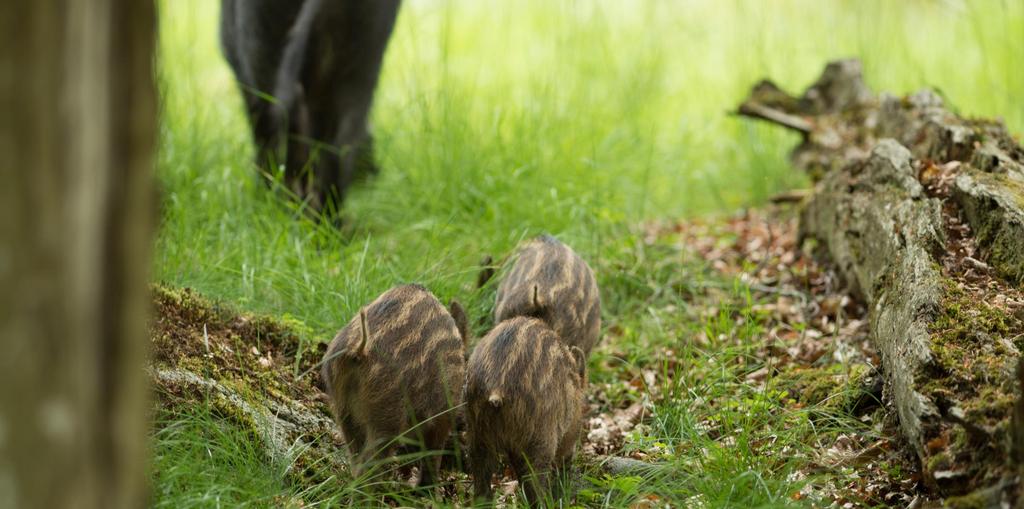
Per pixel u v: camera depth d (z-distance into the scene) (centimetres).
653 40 2252
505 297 959
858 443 838
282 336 957
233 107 1730
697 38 2466
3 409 376
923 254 888
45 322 379
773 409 898
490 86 1936
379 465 763
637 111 1866
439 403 804
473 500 771
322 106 1361
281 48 1363
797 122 1595
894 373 812
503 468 877
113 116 392
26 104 373
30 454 380
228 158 1466
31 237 376
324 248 1280
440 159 1472
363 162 1488
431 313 827
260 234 1222
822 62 2238
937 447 690
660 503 755
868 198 1105
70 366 383
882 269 967
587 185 1504
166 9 1888
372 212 1438
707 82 2272
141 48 402
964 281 861
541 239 1024
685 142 1870
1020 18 2392
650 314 1197
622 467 831
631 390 1023
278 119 1376
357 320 809
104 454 396
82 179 382
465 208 1416
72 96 379
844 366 952
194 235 1175
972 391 700
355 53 1350
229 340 913
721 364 998
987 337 756
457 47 2306
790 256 1329
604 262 1290
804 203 1332
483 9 2581
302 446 823
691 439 845
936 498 691
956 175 1021
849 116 1541
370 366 773
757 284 1251
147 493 664
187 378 826
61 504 385
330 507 740
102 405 394
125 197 398
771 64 2300
